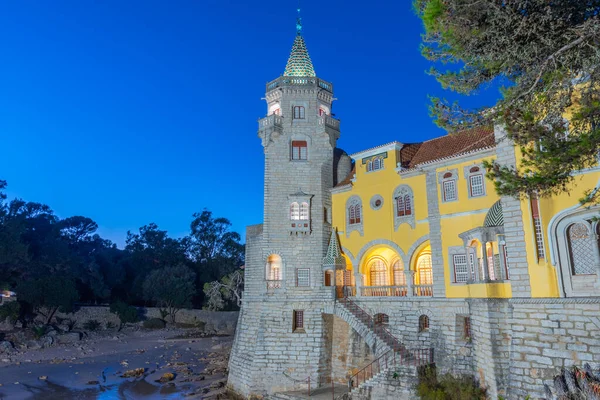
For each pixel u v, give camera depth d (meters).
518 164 24.41
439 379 31.34
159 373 51.00
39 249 81.50
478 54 16.53
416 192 38.28
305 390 38.28
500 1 15.16
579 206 21.78
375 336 36.12
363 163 43.12
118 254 118.25
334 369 40.19
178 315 89.62
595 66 14.81
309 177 44.44
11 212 82.94
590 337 20.53
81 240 115.25
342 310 39.66
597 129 14.39
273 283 42.00
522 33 15.45
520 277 23.55
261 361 39.75
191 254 110.56
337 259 41.62
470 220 33.72
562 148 15.01
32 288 71.44
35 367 54.47
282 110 45.88
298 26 50.78
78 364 56.69
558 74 15.34
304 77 46.72
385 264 42.00
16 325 69.94
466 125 17.59
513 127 16.12
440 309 34.34
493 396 25.75
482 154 33.62
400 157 41.81
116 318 83.31
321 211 43.59
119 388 44.91
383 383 32.09
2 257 69.69
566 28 15.45
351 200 43.41
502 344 25.75
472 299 28.92
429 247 38.12
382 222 40.50
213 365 54.88
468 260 30.92
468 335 32.66
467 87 17.47
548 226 22.83
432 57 17.59
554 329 21.81
